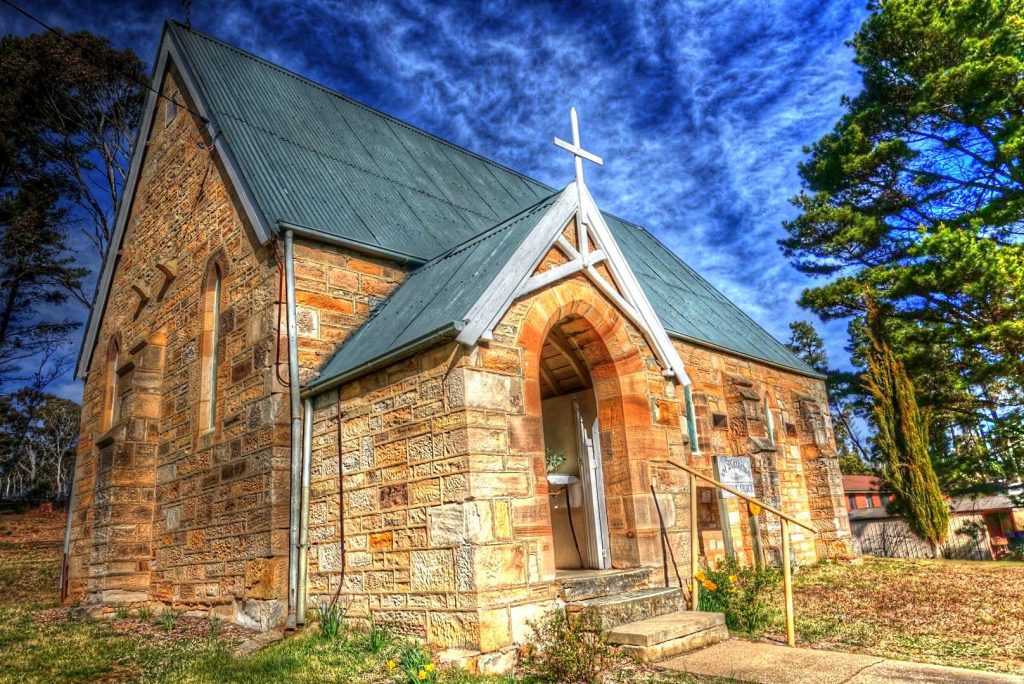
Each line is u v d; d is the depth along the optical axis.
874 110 26.20
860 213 27.17
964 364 23.00
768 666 6.73
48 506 44.12
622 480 9.36
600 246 9.80
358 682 6.30
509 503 7.37
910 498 19.91
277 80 15.31
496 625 6.82
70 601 14.24
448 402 7.52
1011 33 21.11
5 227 29.22
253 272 10.71
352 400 8.93
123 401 13.30
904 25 24.59
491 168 19.14
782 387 18.58
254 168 11.48
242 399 10.26
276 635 8.38
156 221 14.49
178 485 11.62
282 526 9.14
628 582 8.57
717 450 14.84
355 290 10.90
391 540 7.89
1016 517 31.66
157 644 8.55
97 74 28.23
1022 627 8.86
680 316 16.17
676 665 6.86
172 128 14.45
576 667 6.31
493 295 7.85
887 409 20.91
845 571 15.50
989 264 20.05
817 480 18.25
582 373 10.34
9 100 27.02
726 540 13.63
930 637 8.46
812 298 26.17
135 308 14.80
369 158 14.64
